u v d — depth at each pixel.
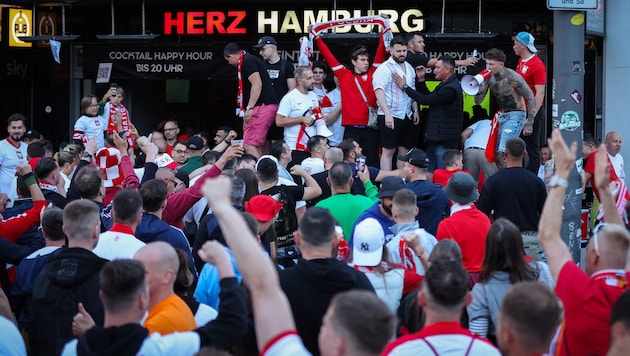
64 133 14.22
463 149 11.25
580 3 7.02
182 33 13.48
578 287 4.45
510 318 3.70
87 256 5.14
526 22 12.91
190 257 6.40
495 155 10.25
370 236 5.55
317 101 11.12
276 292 3.26
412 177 7.95
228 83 14.48
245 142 11.21
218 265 4.30
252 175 7.48
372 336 3.29
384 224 7.08
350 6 13.09
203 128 14.59
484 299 5.43
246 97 11.34
